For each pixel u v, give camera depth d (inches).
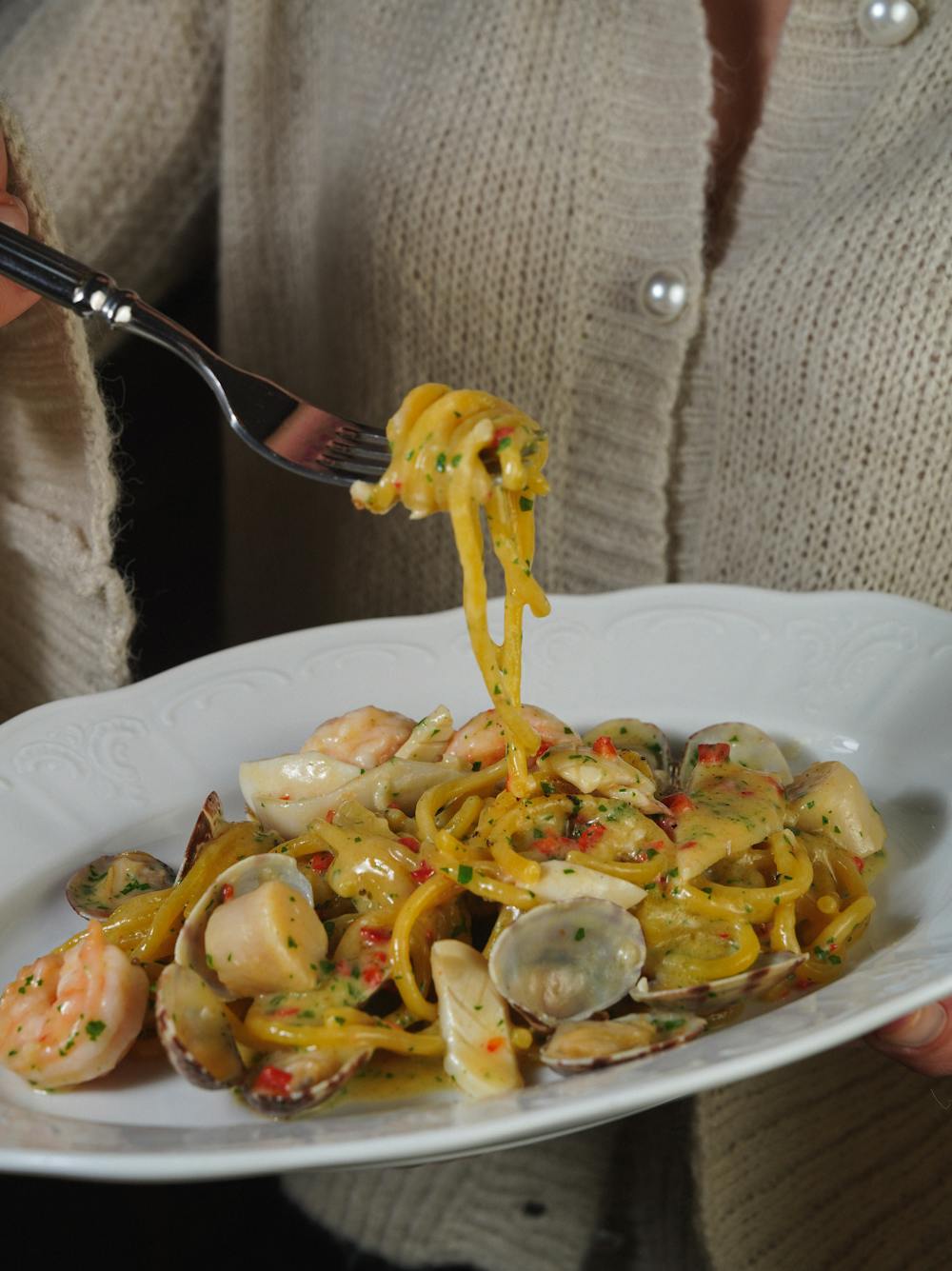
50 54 23.0
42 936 14.8
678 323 19.9
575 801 14.7
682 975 13.4
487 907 14.5
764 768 16.3
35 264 13.5
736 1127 15.4
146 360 26.5
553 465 21.6
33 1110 12.1
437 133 20.9
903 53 19.0
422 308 21.7
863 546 19.2
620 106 20.0
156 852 16.0
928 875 14.8
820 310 18.6
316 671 18.1
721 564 20.9
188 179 24.7
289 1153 10.3
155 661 26.0
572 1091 11.2
